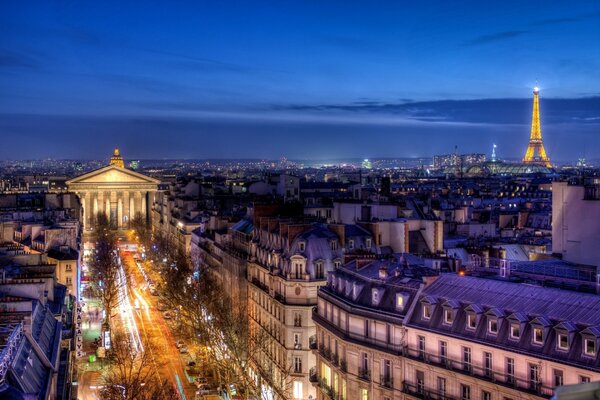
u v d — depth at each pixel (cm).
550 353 12375
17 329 12788
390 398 15600
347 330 16862
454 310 14438
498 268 17200
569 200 17700
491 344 13338
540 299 13438
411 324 15138
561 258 17988
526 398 12625
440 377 14475
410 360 15038
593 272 15262
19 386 11262
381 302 16275
